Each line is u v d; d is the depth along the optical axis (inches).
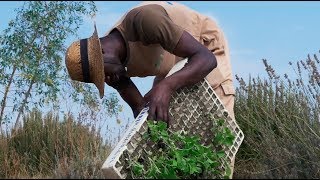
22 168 199.9
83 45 154.6
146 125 142.2
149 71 164.4
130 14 154.8
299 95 198.4
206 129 157.1
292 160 159.6
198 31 168.4
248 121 194.2
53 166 197.6
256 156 185.0
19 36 304.3
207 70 150.8
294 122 194.5
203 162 141.3
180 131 153.2
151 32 149.2
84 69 153.3
